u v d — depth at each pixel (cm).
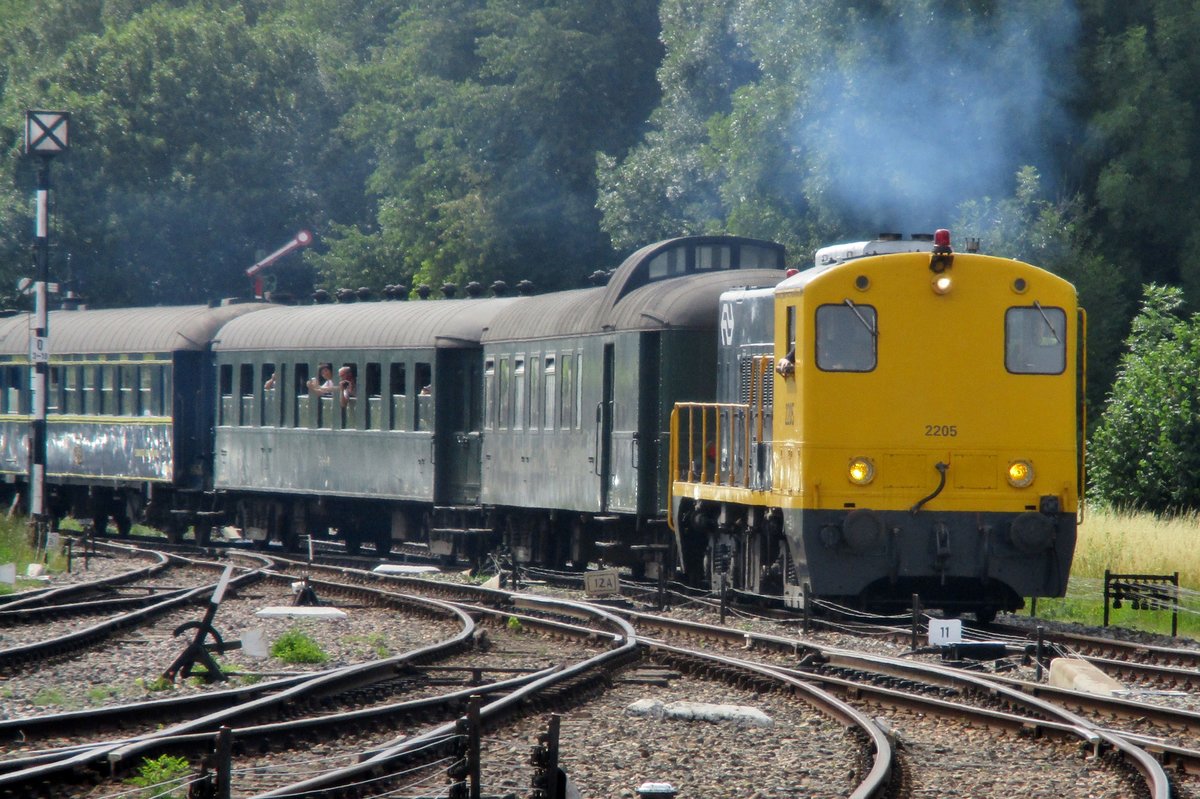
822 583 5447
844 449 5447
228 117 19600
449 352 8500
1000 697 3941
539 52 17225
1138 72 11581
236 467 10012
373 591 6756
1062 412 5556
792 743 3475
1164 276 12306
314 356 9312
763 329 6031
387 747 3259
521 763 3219
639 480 6806
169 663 4756
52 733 3503
